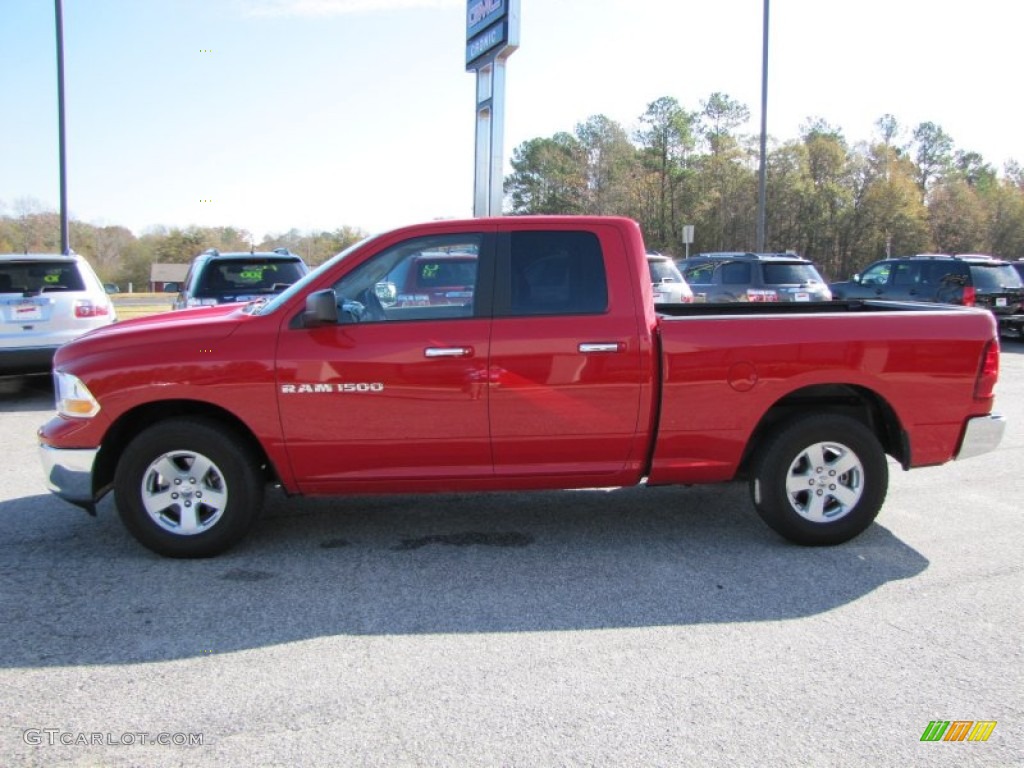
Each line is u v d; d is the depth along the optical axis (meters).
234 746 2.88
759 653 3.59
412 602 4.16
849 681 3.34
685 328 4.67
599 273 4.74
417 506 5.84
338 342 4.57
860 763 2.79
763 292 14.67
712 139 66.06
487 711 3.11
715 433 4.76
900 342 4.78
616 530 5.30
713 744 2.89
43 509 5.74
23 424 8.91
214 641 3.71
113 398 4.55
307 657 3.55
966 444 4.93
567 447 4.75
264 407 4.57
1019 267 20.19
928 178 78.00
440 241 4.75
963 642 3.70
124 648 3.64
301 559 4.78
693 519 5.53
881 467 4.86
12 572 4.55
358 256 4.73
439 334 4.59
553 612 4.03
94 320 10.34
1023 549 4.91
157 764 2.77
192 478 4.68
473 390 4.61
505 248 4.74
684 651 3.61
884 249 63.84
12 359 9.84
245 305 5.43
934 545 4.99
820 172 64.56
